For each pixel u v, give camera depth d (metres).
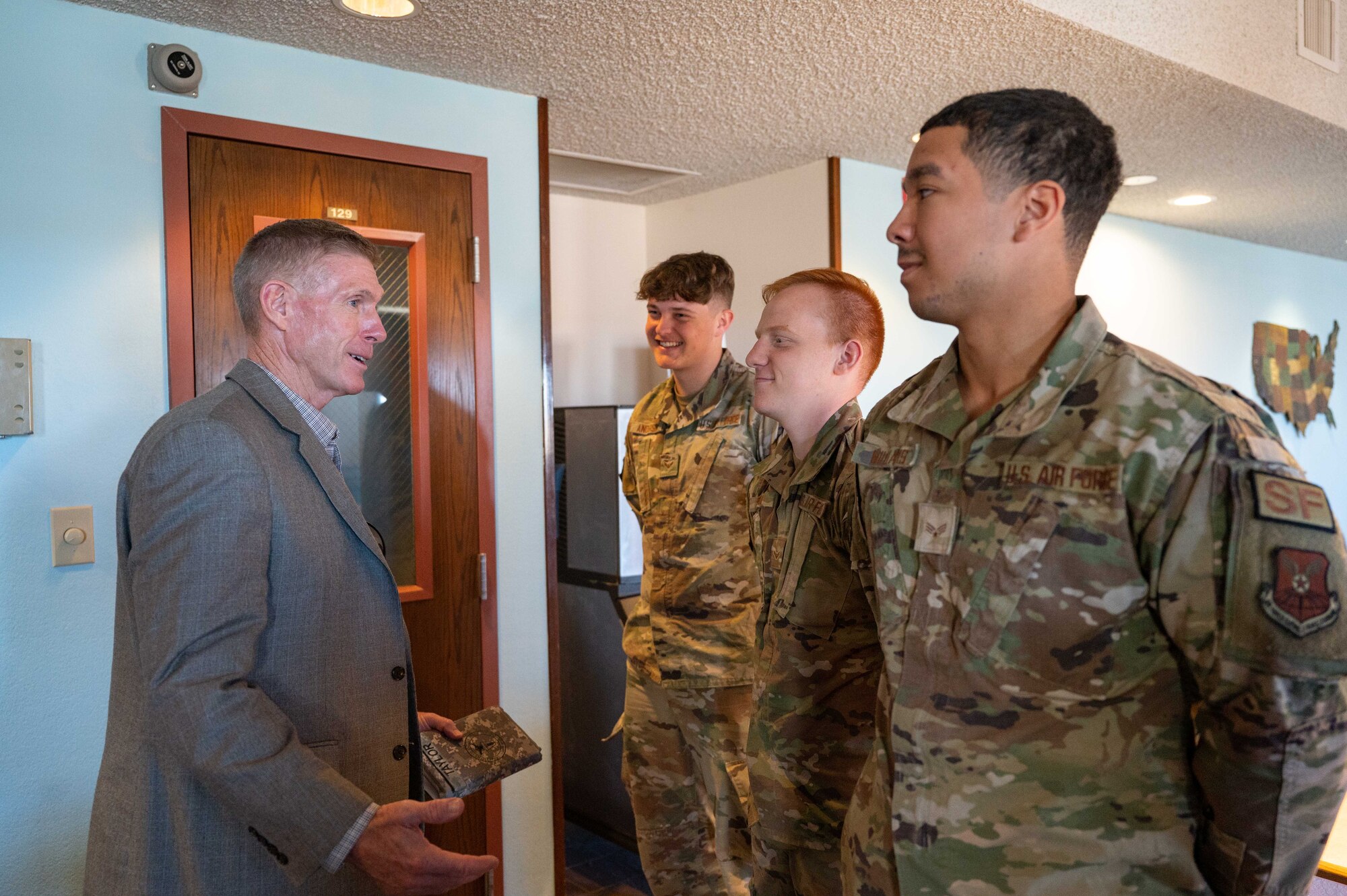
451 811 1.14
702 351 2.16
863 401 3.19
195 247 2.01
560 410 3.11
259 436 1.21
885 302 3.29
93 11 1.90
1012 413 0.97
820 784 1.44
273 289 1.32
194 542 1.09
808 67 2.29
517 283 2.46
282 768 1.06
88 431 1.89
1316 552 0.80
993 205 0.96
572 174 3.31
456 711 2.35
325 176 2.17
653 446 2.25
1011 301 0.98
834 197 3.09
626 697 2.30
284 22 1.98
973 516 0.98
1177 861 0.90
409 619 2.28
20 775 1.82
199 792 1.15
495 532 2.42
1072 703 0.90
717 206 3.54
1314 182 3.58
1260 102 2.59
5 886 1.80
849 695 1.42
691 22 2.02
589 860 2.88
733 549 2.05
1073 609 0.90
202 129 2.01
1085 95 2.53
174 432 1.14
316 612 1.22
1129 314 4.36
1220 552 0.82
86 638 1.88
